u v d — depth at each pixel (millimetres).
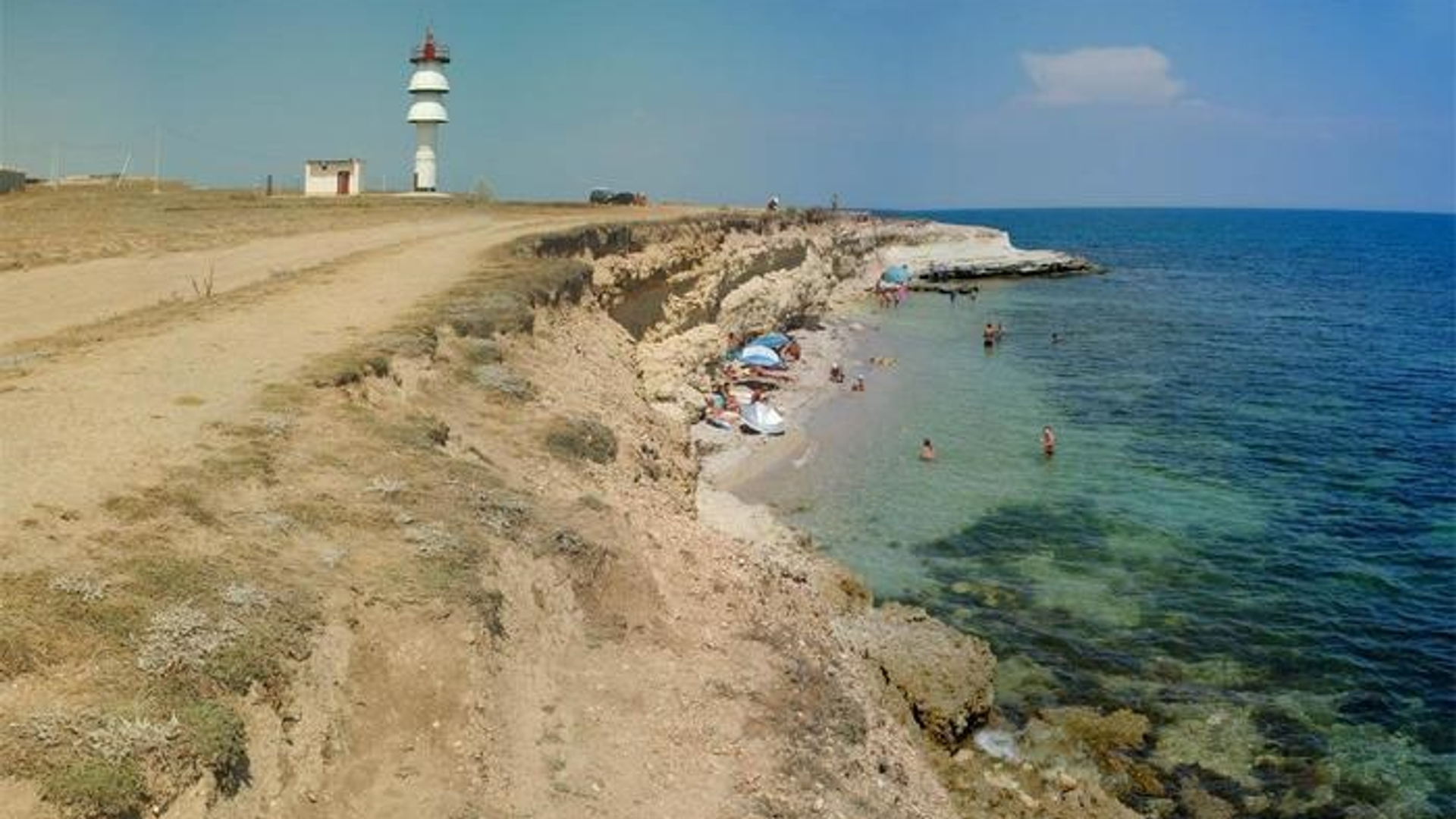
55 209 57875
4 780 8672
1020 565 31219
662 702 15508
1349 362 67750
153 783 9367
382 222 52344
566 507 19000
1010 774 20438
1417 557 32469
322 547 14281
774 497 36500
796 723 16453
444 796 11812
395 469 17328
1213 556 32312
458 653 13336
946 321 81562
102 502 13719
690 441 31562
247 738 10641
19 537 12398
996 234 133375
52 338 22234
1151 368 64188
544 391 24922
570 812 12586
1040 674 24484
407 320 25094
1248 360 67750
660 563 19672
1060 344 72812
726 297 59219
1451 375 63188
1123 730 22141
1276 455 44000
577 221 53312
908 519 34875
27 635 10438
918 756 19344
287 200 67562
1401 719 23016
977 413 50125
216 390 18891
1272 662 25469
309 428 17875
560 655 15438
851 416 48250
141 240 41188
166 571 12281
